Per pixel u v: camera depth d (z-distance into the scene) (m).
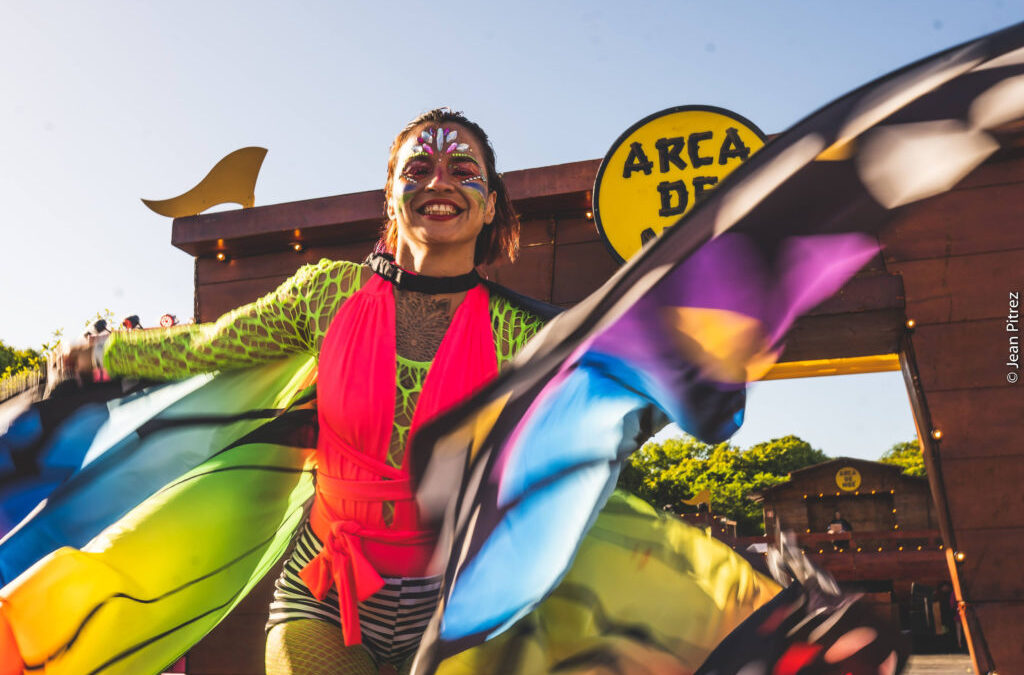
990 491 4.42
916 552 19.72
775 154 1.31
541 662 1.84
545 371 1.46
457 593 1.44
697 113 4.93
